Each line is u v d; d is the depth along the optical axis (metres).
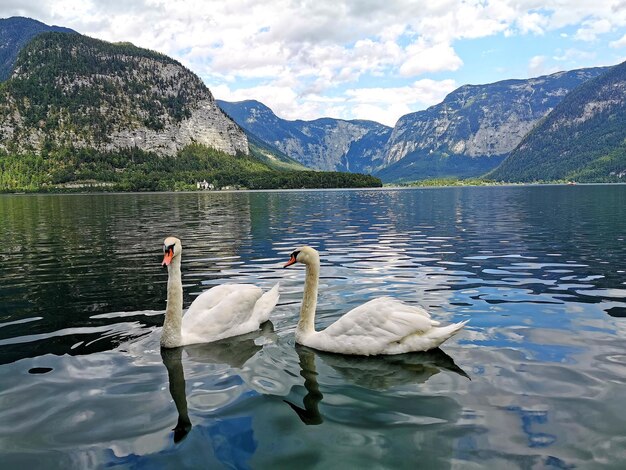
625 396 1.88
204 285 4.12
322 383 2.10
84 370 2.27
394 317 2.44
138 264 5.15
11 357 2.44
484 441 1.57
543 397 1.89
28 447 1.60
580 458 1.46
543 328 2.77
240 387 2.07
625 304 3.27
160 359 2.42
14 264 5.21
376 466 1.45
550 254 5.48
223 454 1.54
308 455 1.51
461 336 2.66
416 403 1.87
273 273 4.61
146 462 1.50
